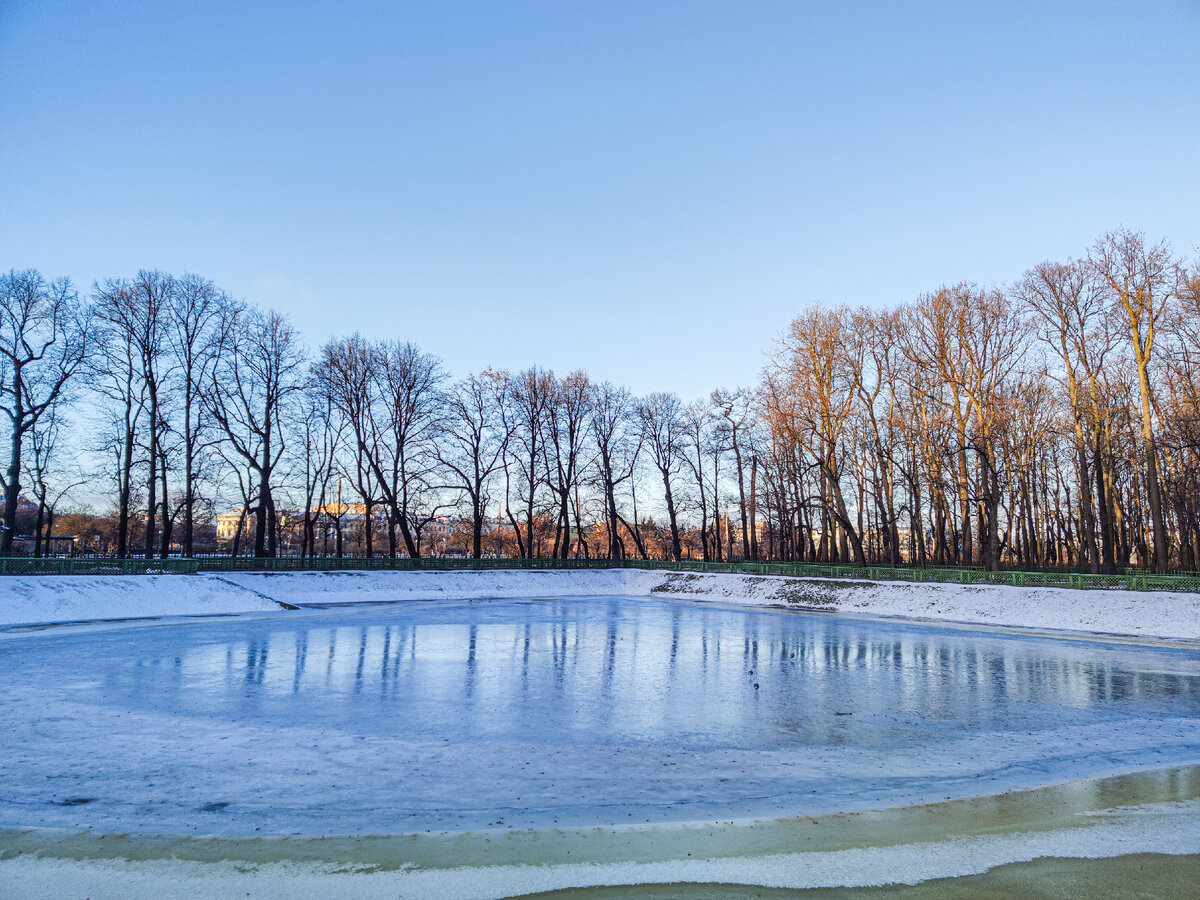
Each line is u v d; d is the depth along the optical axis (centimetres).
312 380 5362
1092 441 4534
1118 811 1013
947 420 4944
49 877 777
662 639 2917
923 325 4803
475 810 997
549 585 5797
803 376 5169
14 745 1291
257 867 807
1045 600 3550
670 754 1284
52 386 4128
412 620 3572
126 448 4456
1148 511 5731
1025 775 1182
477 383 6275
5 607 3138
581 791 1081
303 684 1873
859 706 1688
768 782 1134
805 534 6788
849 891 757
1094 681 2017
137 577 3762
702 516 6906
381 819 960
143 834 902
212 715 1525
